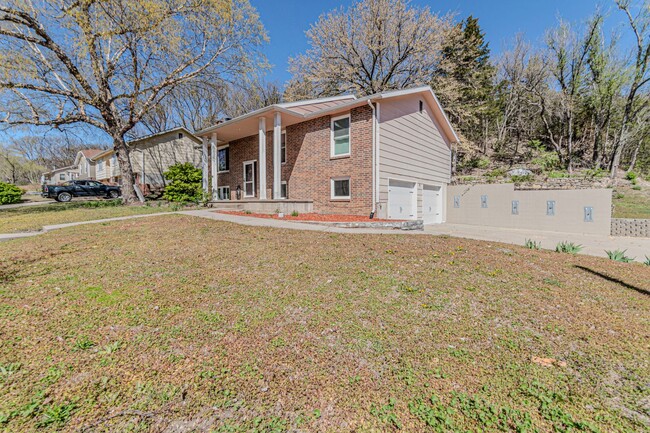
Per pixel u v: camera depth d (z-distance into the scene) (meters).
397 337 2.70
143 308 3.26
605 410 1.86
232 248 5.71
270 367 2.29
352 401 1.96
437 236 7.24
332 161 11.32
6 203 20.16
